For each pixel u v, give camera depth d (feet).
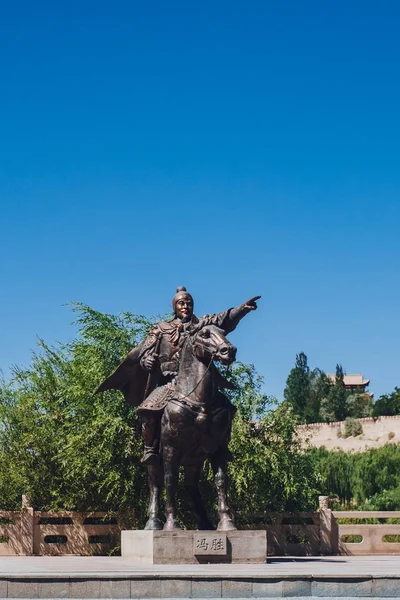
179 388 45.57
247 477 78.13
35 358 94.73
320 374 356.79
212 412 45.01
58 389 90.63
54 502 84.02
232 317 46.42
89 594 34.55
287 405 86.38
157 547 43.29
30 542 63.77
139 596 34.63
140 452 77.51
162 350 47.88
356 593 34.86
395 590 35.01
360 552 66.49
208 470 77.10
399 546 66.80
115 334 81.71
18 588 34.30
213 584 34.78
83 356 84.02
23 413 91.76
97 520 84.43
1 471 88.89
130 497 76.95
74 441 77.87
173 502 45.55
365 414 333.21
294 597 34.65
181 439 45.11
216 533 43.86
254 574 35.09
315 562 46.83
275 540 66.64
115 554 66.59
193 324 46.44
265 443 82.89
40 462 87.71
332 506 156.56
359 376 446.19
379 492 181.37
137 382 51.13
